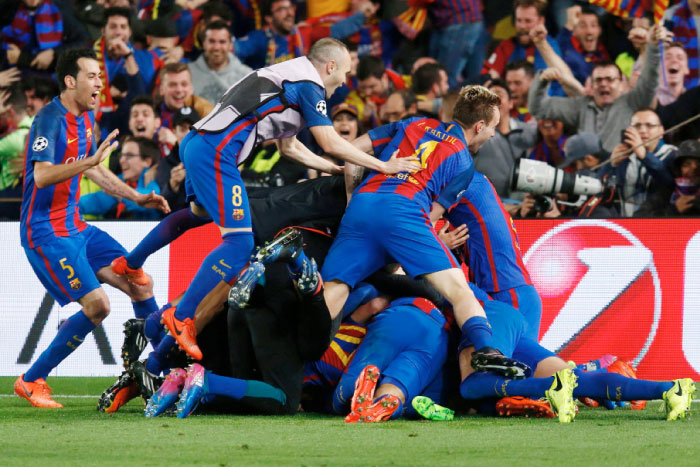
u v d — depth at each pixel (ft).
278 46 98.73
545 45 92.43
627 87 87.56
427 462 29.99
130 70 95.55
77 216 59.11
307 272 42.68
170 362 49.75
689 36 87.76
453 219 53.31
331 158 84.53
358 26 99.04
